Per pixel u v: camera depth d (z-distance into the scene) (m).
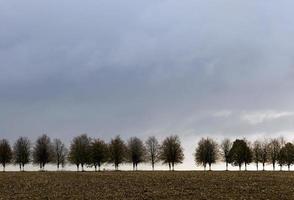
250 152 134.88
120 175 83.50
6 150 133.50
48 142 135.62
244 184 62.09
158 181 67.62
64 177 79.12
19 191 56.41
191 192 53.47
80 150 131.75
